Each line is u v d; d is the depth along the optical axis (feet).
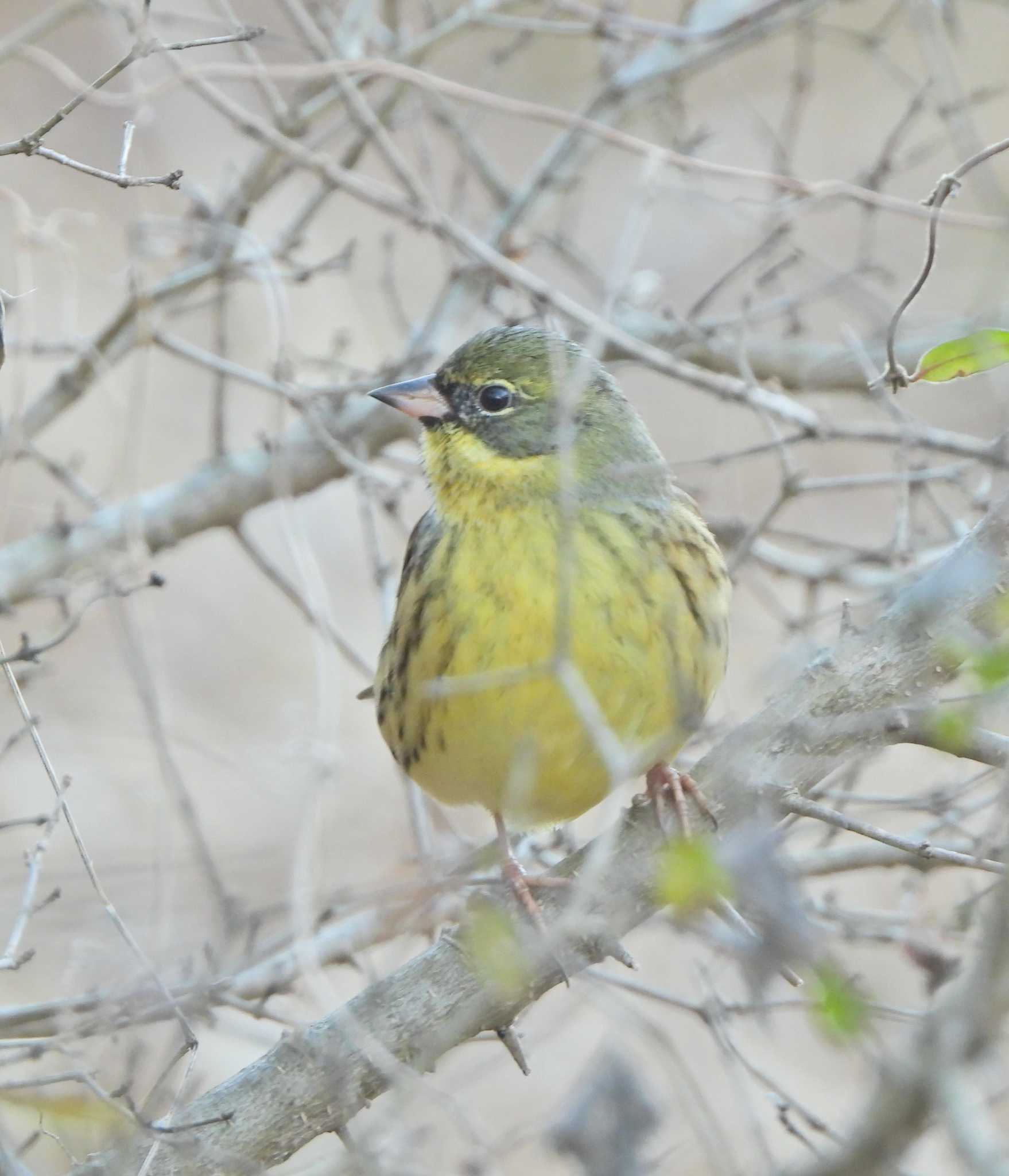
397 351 54.39
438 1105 31.42
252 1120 27.22
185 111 56.08
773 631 52.65
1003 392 39.86
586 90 57.62
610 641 30.89
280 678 56.13
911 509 43.42
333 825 45.16
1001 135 60.18
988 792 39.11
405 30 50.67
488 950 27.37
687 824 28.40
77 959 34.12
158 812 41.50
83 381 41.29
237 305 57.11
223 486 42.09
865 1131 17.20
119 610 36.29
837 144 60.18
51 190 56.75
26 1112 31.55
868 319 46.80
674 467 35.42
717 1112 41.98
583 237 55.01
